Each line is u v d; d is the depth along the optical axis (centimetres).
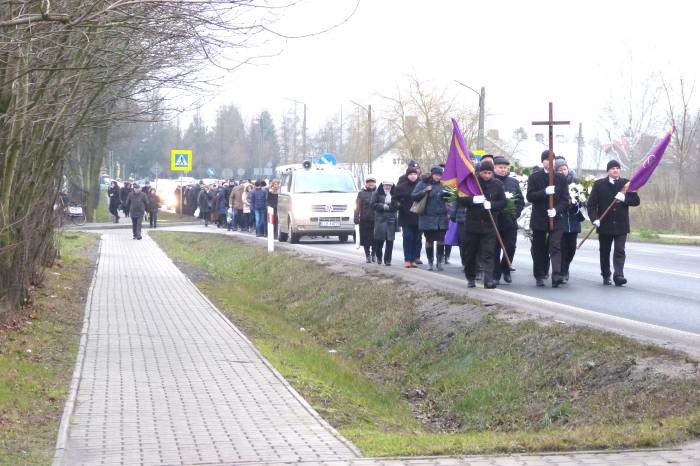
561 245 1777
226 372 1175
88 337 1412
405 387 1280
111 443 829
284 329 1716
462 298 1534
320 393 1098
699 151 5038
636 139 5694
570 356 1089
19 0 1045
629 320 1321
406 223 2161
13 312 1461
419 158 6619
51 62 1249
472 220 1688
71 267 2481
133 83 1534
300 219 3388
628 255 2728
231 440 846
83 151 5044
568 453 765
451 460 756
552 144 1719
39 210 1631
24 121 1326
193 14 1129
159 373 1159
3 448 803
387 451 798
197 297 1956
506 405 1054
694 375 923
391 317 1605
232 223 4638
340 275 2144
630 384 959
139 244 3684
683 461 726
